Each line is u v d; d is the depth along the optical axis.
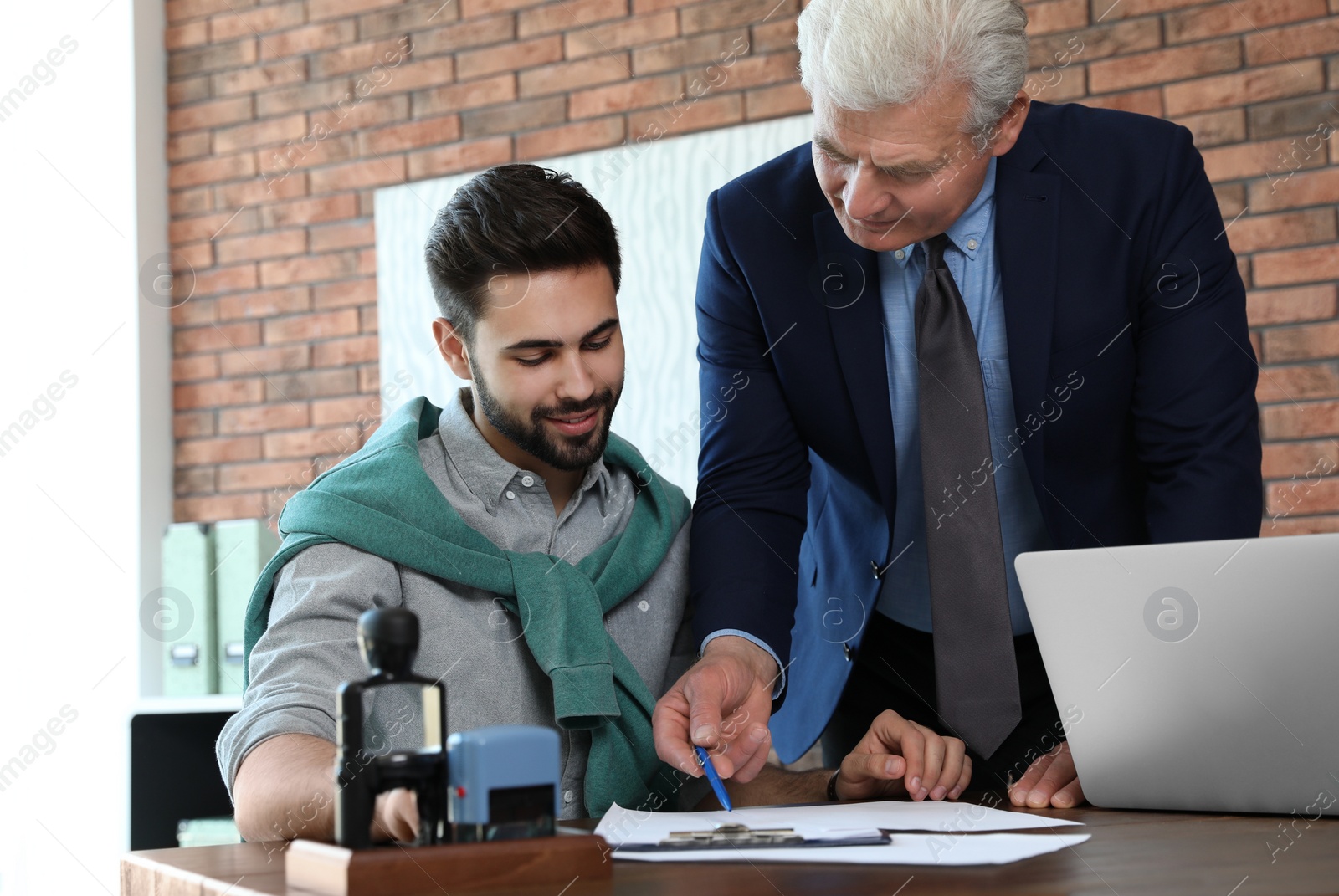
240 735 1.01
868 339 1.36
